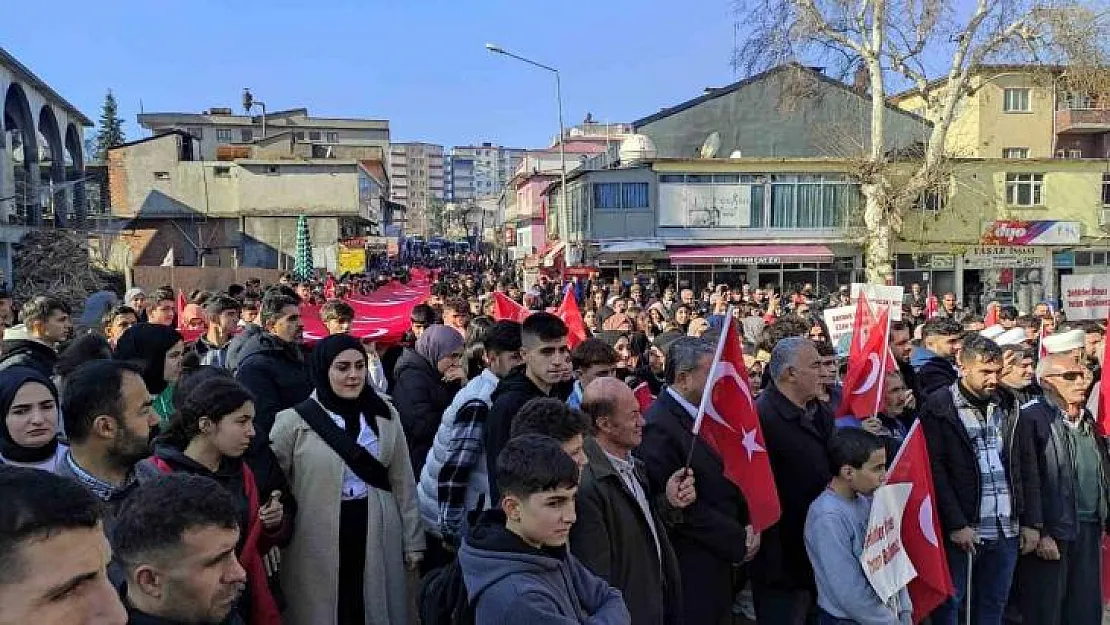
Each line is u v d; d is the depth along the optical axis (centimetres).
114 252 3719
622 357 712
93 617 177
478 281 2909
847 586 404
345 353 438
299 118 8675
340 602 432
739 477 417
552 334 437
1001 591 525
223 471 360
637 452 421
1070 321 855
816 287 3184
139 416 333
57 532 170
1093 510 555
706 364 429
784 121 3641
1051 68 2777
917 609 437
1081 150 3794
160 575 237
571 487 276
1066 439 544
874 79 2762
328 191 4516
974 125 3653
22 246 2992
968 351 521
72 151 4050
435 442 501
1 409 375
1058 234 3200
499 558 271
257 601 356
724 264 3141
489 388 479
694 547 412
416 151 18600
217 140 8112
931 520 435
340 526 428
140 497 246
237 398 354
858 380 544
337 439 428
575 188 3412
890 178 2836
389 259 4841
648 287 2734
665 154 3659
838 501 420
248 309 952
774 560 455
